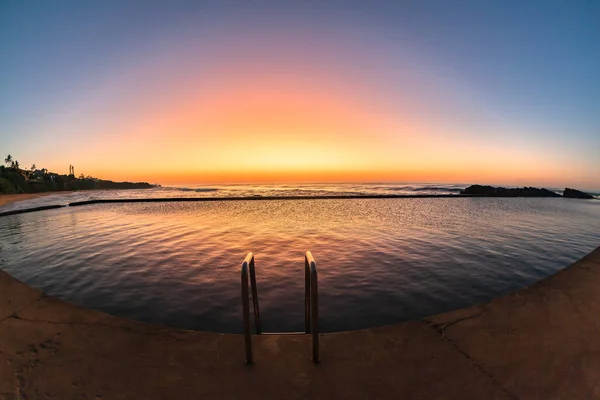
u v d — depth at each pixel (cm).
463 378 196
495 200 3925
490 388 186
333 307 521
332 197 4009
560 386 186
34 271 762
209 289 613
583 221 1820
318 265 787
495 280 667
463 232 1360
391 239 1179
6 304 290
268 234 1305
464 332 248
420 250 973
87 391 188
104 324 267
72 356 223
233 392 186
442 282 651
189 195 5262
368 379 197
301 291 600
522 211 2495
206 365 213
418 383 192
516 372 200
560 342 227
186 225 1625
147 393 186
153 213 2389
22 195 6303
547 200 4184
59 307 292
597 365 201
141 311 511
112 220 1942
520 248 1011
